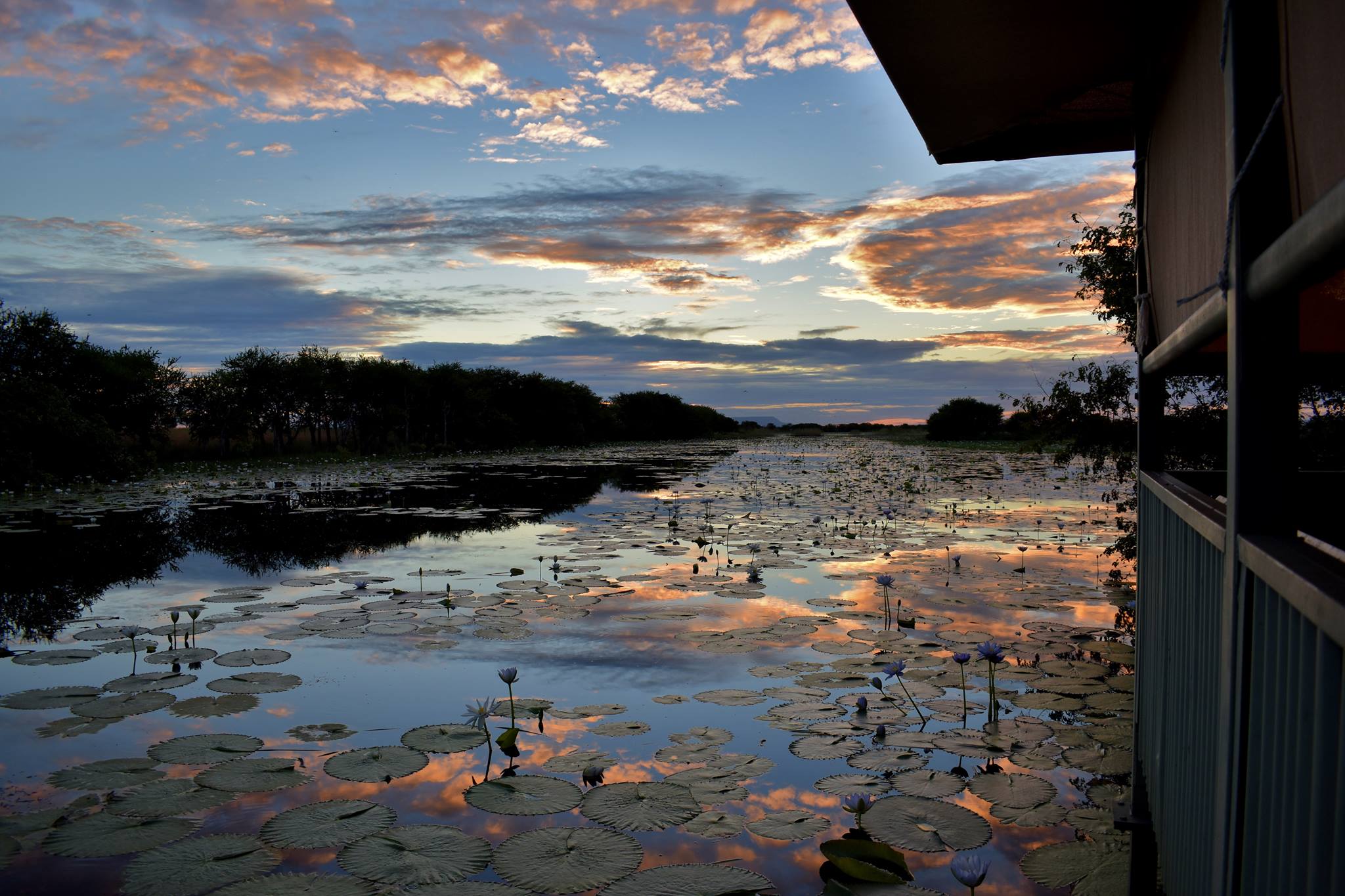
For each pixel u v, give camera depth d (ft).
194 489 43.09
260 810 8.41
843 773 9.25
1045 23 6.52
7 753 9.91
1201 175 4.69
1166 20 5.94
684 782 9.02
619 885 6.96
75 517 31.37
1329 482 7.24
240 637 15.12
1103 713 11.09
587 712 11.27
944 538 26.68
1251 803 3.39
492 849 7.59
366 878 7.06
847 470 58.80
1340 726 2.36
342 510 34.06
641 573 21.08
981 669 13.10
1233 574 3.59
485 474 54.95
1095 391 17.95
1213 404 14.85
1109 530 28.48
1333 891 2.40
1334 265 2.42
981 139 9.19
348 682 12.54
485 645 14.58
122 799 8.63
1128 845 7.66
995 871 7.27
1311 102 2.65
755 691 12.16
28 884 6.99
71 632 15.40
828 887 6.83
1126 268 16.76
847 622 16.21
